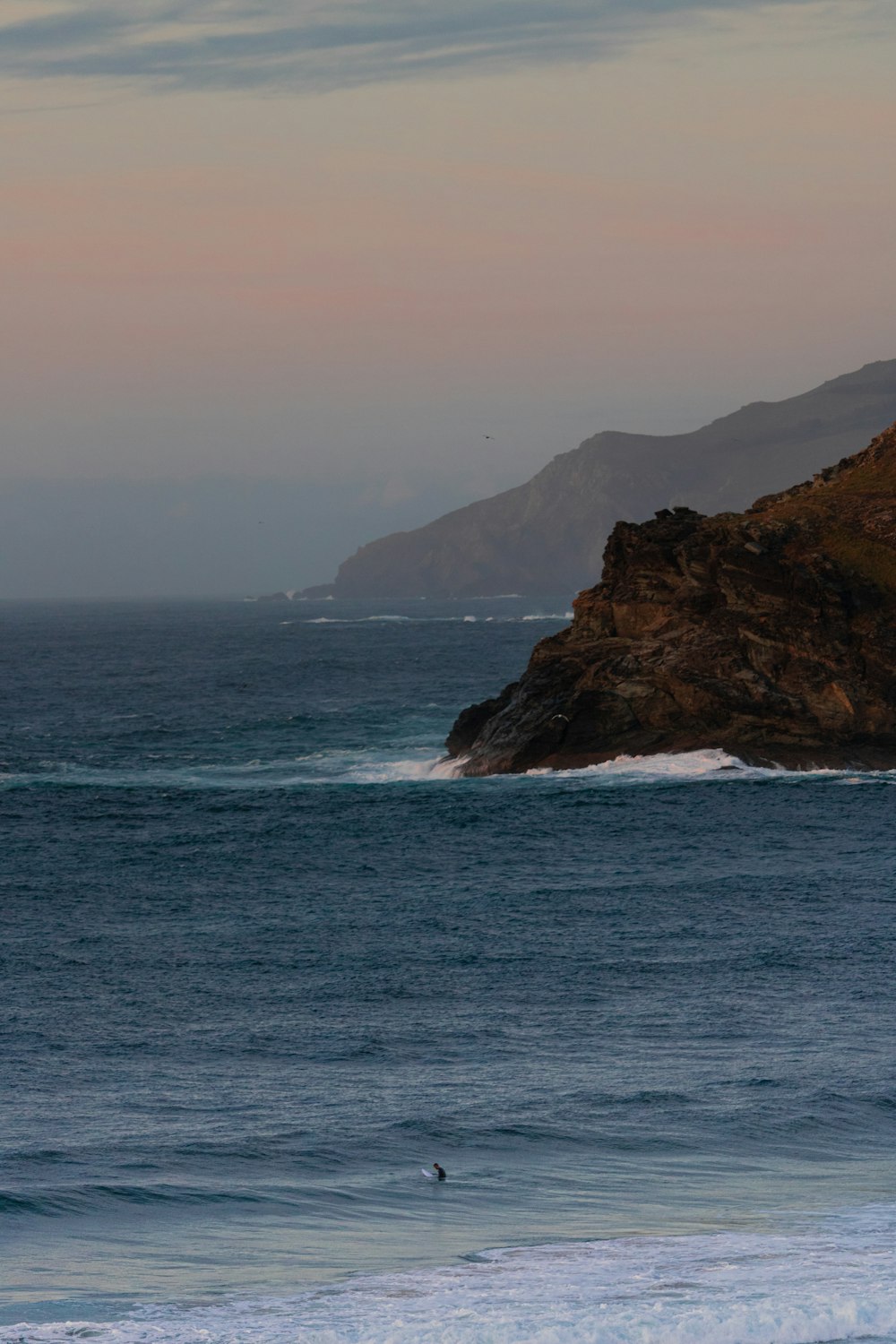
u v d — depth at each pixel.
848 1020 54.59
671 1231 28.64
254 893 85.38
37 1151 36.41
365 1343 20.83
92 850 100.00
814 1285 23.72
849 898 80.50
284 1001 59.62
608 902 80.50
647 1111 41.22
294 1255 26.72
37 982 63.41
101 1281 24.80
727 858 92.81
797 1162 35.78
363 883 87.94
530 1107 41.84
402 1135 38.34
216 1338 20.97
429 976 64.12
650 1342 21.08
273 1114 41.31
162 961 67.88
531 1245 27.41
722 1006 57.44
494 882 87.50
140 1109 42.22
